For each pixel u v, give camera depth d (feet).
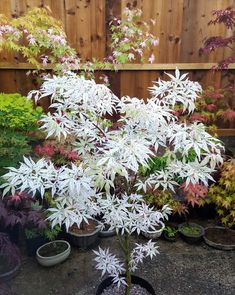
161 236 8.93
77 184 4.33
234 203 8.76
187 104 5.02
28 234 7.86
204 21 12.32
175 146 4.66
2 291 6.36
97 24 12.16
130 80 12.89
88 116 5.08
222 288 7.17
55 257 7.59
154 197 8.75
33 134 9.05
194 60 12.76
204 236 8.73
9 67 12.17
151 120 4.63
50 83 4.87
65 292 6.99
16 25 9.88
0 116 8.52
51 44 10.52
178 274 7.57
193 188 8.46
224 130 13.32
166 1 12.08
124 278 6.11
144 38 11.71
